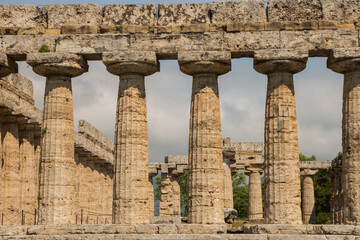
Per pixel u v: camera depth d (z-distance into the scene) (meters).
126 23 36.47
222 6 36.34
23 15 37.12
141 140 35.88
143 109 36.25
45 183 35.59
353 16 35.84
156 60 36.00
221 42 35.66
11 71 37.44
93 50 36.03
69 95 36.72
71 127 36.66
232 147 58.28
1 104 41.72
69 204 35.94
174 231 33.84
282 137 34.88
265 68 35.47
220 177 35.47
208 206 34.81
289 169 34.66
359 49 34.81
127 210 34.94
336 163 61.34
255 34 35.59
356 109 35.03
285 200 34.31
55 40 36.34
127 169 35.34
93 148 58.38
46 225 34.34
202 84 35.94
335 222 65.25
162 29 36.06
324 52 35.66
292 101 35.47
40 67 36.00
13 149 44.91
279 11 36.03
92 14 36.66
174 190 72.25
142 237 33.28
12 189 44.38
